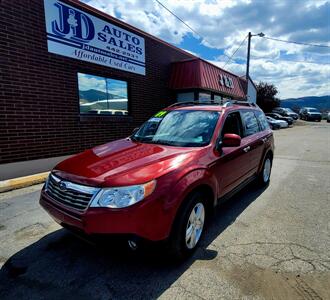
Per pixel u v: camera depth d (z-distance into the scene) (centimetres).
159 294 236
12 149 615
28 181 571
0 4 571
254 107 551
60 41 699
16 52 607
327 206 450
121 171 267
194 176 285
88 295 236
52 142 703
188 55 1316
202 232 320
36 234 351
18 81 616
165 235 253
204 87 1148
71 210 259
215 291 238
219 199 355
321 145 1285
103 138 858
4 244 325
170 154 308
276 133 2086
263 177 551
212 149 341
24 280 257
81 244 324
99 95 845
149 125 432
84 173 273
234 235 344
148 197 244
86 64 777
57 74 700
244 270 269
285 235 344
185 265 278
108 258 294
